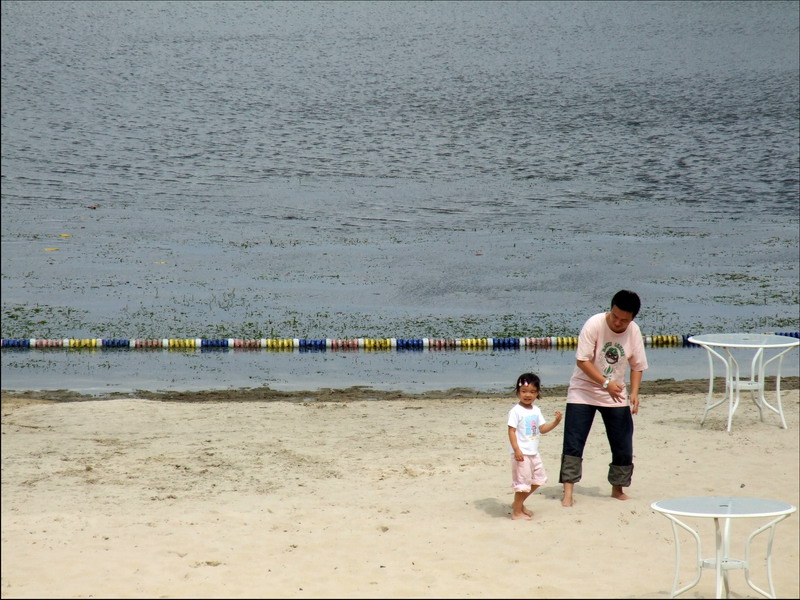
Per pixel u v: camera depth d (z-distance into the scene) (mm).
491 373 32875
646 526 15805
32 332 39969
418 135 113188
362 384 31094
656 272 54719
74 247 63750
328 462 20219
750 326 40750
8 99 128250
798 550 14688
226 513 16594
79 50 149125
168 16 167375
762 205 81625
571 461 16891
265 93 131875
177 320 42750
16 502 17359
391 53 149250
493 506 16984
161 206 82250
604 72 139500
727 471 19094
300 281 52812
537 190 89438
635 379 16953
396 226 73438
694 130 113188
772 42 150000
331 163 101375
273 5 174375
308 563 14195
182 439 22422
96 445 21828
